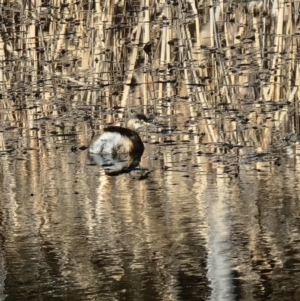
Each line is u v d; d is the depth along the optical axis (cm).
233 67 2367
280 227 1398
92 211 1538
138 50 2556
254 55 2381
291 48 2364
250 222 1431
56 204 1596
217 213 1493
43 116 2498
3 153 2131
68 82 2580
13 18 2633
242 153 1997
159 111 2441
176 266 1234
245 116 2227
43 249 1331
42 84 2573
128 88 2462
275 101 2320
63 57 2602
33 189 1727
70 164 1980
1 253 1318
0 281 1195
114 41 2527
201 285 1163
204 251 1292
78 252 1312
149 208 1544
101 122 2433
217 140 2142
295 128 2252
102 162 1994
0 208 1578
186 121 2262
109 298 1127
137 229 1417
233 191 1647
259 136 2148
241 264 1231
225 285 1145
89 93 2527
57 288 1167
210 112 2253
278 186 1673
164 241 1340
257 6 2391
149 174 1839
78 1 2589
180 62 2369
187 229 1407
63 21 2580
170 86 2455
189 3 2498
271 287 1147
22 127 2427
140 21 2472
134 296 1134
